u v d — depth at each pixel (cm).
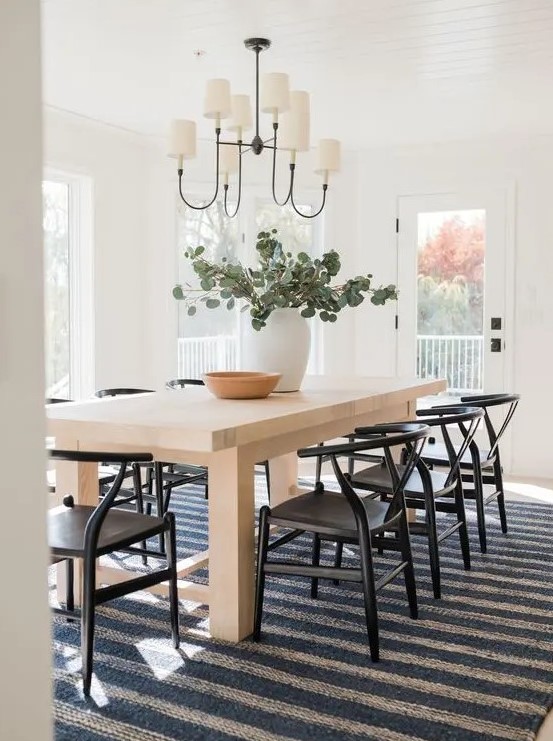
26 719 106
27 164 104
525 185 557
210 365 622
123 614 279
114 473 369
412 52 385
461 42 371
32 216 105
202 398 313
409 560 275
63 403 306
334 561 336
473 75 420
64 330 541
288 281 323
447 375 590
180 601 294
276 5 327
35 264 106
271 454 269
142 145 574
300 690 220
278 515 255
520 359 566
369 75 421
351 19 343
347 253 610
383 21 345
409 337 598
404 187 591
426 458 360
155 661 238
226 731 198
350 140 569
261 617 256
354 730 198
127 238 566
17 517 104
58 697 215
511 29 354
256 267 599
